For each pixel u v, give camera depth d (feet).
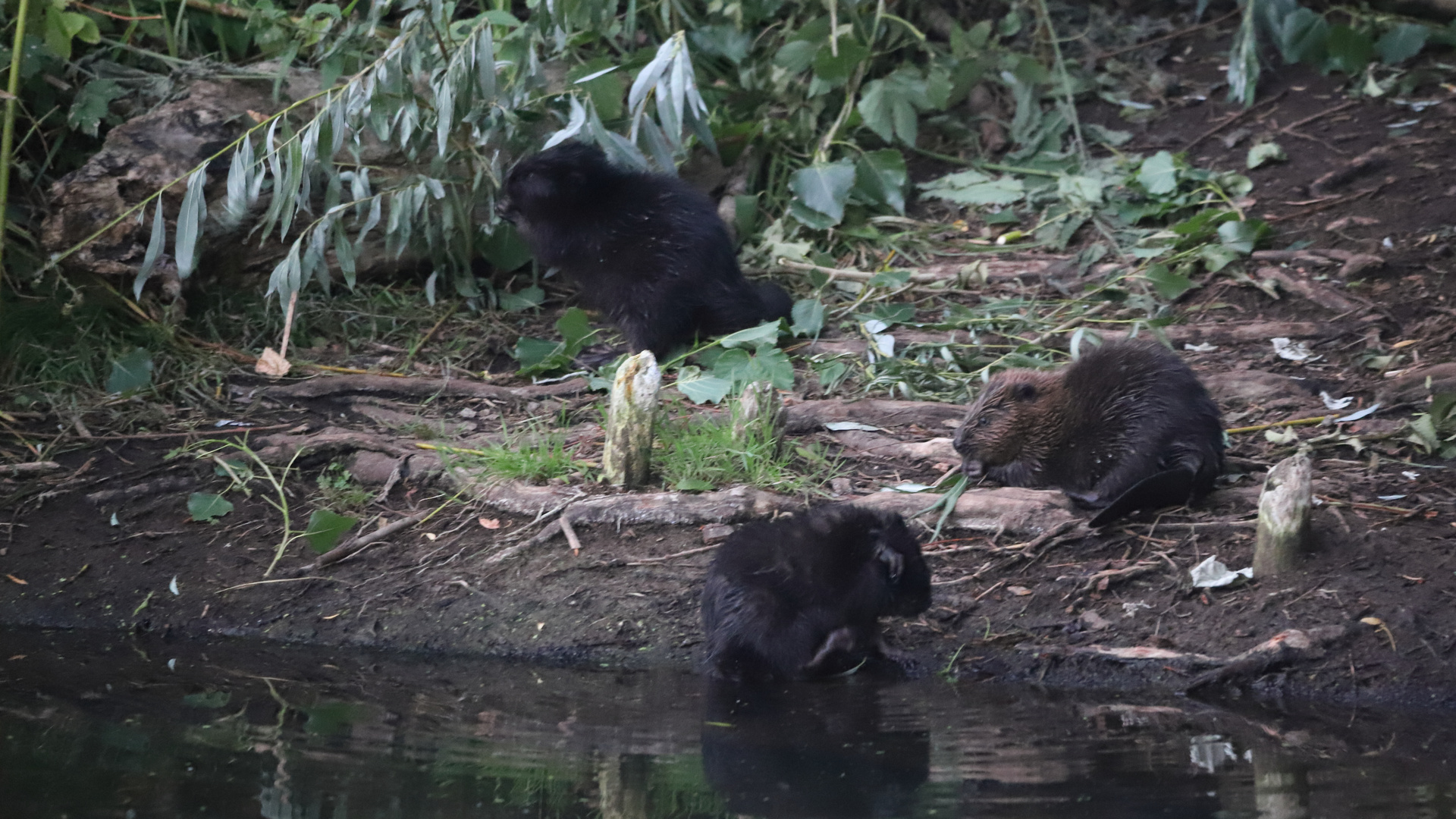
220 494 32.45
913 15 55.01
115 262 39.52
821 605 25.58
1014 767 20.25
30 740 20.75
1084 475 31.12
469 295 43.24
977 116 52.54
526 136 42.93
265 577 29.91
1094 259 43.93
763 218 47.50
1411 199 44.55
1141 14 57.72
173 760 19.97
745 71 50.08
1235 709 23.59
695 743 21.34
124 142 40.37
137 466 33.76
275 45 44.21
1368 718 23.11
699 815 17.95
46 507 32.17
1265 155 47.85
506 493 31.40
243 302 42.27
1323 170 47.14
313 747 20.80
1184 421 29.89
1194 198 46.26
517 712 23.07
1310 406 35.22
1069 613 27.09
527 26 40.98
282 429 35.53
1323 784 19.45
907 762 20.40
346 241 37.91
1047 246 45.50
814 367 37.78
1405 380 34.94
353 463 33.58
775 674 25.64
